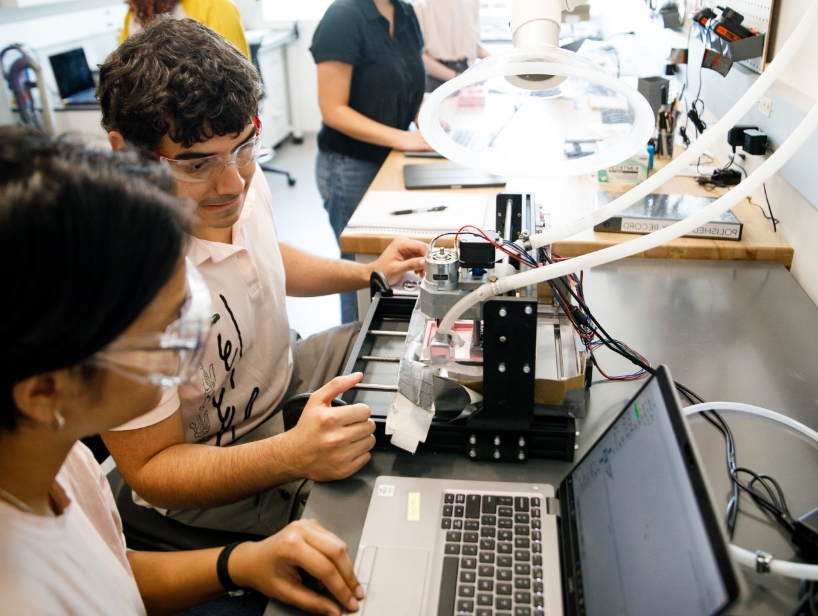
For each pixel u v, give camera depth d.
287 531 0.81
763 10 1.58
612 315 1.28
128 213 0.47
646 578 0.61
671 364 1.13
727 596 0.49
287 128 5.12
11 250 0.43
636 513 0.67
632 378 1.11
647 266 1.47
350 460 0.91
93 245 0.45
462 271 0.95
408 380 0.97
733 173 1.77
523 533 0.82
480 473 0.93
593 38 3.44
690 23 2.20
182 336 0.56
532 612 0.73
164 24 0.97
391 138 2.18
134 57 0.93
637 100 0.84
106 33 4.22
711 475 0.89
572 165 1.01
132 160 0.53
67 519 0.65
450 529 0.83
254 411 1.28
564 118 1.57
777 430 0.97
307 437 0.91
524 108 1.39
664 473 0.64
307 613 0.77
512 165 1.03
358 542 0.83
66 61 3.76
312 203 4.07
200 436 1.20
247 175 1.11
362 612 0.74
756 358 1.14
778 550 0.78
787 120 1.41
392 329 1.25
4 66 3.43
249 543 0.87
